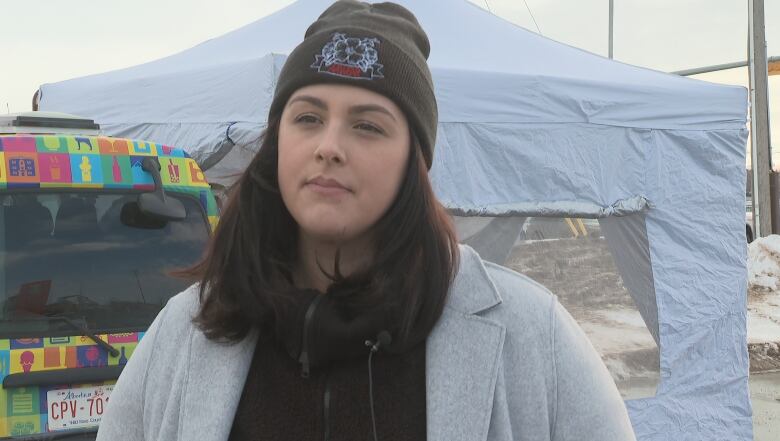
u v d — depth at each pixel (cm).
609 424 135
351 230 134
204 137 538
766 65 1791
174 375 142
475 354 132
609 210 560
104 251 366
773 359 1010
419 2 715
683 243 589
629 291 581
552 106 550
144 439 145
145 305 366
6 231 350
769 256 1442
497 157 537
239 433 136
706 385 589
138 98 617
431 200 138
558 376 135
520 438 133
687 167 593
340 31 137
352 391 133
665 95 584
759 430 722
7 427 328
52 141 364
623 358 571
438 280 133
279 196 144
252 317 136
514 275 143
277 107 144
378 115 134
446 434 128
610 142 568
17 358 334
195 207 396
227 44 705
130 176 377
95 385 344
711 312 592
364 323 130
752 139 1786
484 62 606
